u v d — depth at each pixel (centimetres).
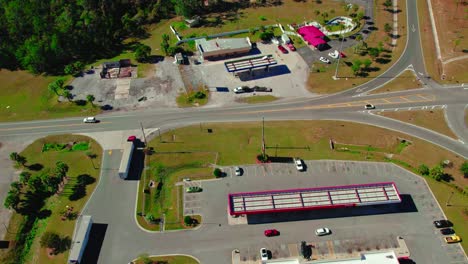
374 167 13450
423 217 11938
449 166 13325
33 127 15300
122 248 11394
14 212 12331
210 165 13662
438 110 15462
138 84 17100
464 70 17350
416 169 13312
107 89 16862
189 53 18838
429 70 17450
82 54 19062
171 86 16950
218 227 11844
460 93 16212
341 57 18250
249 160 13788
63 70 18125
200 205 12438
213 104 16038
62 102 16325
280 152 14025
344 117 15300
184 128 15025
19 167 13738
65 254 11288
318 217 12025
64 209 12425
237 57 18588
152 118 15475
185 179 13188
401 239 11419
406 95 16212
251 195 11994
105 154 14112
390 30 19988
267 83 17012
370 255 10431
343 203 11731
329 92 16475
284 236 11575
